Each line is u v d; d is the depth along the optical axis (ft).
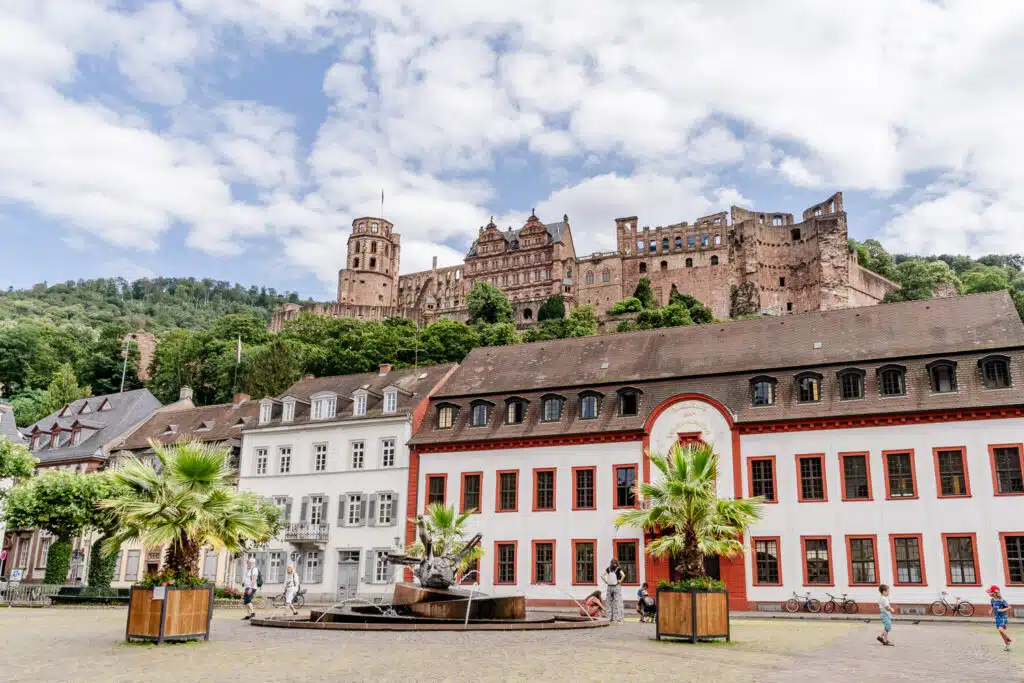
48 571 138.62
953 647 73.97
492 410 163.32
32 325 406.62
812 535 132.46
